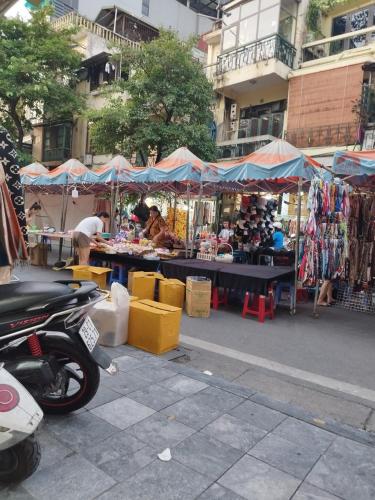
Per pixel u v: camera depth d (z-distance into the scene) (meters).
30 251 9.58
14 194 3.39
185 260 7.30
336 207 6.45
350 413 3.13
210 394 3.19
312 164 6.68
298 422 2.85
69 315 2.40
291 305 6.35
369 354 4.61
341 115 13.02
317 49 14.89
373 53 12.42
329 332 5.44
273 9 14.31
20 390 1.96
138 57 13.60
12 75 15.86
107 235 9.74
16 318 2.24
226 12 15.98
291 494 2.09
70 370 2.70
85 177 10.04
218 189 10.37
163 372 3.57
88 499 1.96
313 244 6.00
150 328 4.10
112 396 3.04
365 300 6.94
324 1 14.24
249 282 5.77
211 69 17.72
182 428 2.66
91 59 18.86
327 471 2.30
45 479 2.08
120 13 21.03
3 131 3.30
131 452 2.36
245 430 2.69
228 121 16.72
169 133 13.23
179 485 2.10
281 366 4.05
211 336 4.91
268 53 14.29
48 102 17.17
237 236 10.25
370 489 2.17
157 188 11.38
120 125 14.06
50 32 17.14
